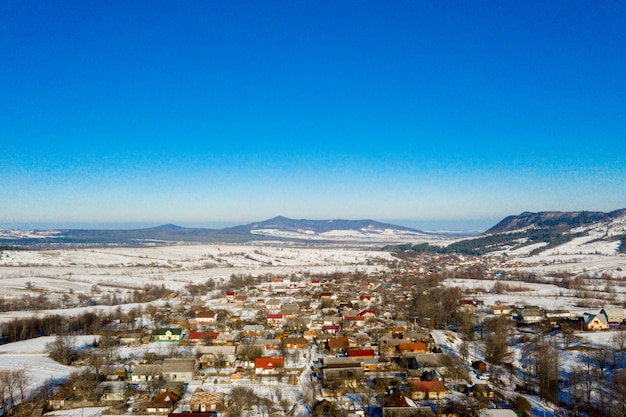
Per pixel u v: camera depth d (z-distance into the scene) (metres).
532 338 166.00
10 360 143.38
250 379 129.25
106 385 116.88
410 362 137.75
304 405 110.25
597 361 134.50
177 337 171.75
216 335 172.00
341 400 113.25
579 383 119.56
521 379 127.06
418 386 116.56
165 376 127.25
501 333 160.12
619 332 164.75
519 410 105.00
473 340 169.38
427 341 163.75
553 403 110.12
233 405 109.06
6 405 108.38
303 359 148.00
